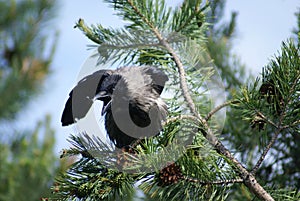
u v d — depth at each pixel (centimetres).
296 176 1507
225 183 1395
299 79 1395
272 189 1406
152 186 1395
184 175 1393
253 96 1398
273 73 1398
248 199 1454
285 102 1395
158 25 1411
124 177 1402
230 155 1398
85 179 1402
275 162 1508
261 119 1399
